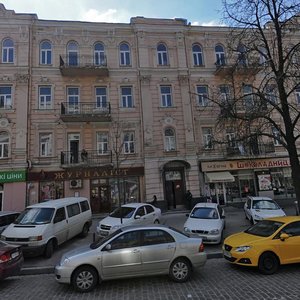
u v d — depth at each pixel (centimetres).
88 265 666
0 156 2080
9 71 2175
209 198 2239
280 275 713
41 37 2280
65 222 1138
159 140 2278
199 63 2486
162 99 2370
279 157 2384
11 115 2128
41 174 2092
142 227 736
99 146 2248
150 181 2205
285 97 1217
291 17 1222
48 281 761
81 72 2248
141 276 690
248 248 745
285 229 781
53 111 2202
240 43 1370
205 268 813
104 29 2377
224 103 1434
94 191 2180
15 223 1041
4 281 778
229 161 2323
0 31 2220
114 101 2294
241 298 570
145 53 2384
